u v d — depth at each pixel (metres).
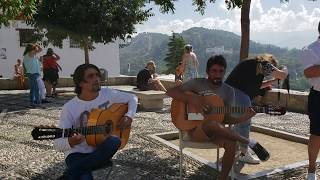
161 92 10.39
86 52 15.90
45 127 3.41
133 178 4.70
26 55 10.77
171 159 5.45
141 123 8.20
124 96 3.89
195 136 4.36
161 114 9.45
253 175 4.75
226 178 4.19
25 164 5.25
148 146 6.17
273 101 10.24
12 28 22.75
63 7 14.29
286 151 6.09
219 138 4.21
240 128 5.11
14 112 9.66
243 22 9.18
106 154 3.48
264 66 4.90
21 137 6.83
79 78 3.62
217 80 4.34
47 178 4.72
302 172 4.88
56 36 15.38
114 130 3.71
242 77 4.97
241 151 5.35
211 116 4.30
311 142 4.42
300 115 9.28
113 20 15.10
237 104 4.46
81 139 3.41
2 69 22.86
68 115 3.61
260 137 7.18
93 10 14.60
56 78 13.08
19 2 6.59
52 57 12.96
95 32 14.76
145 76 11.03
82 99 3.70
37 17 14.42
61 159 5.48
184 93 4.33
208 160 5.53
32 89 10.87
